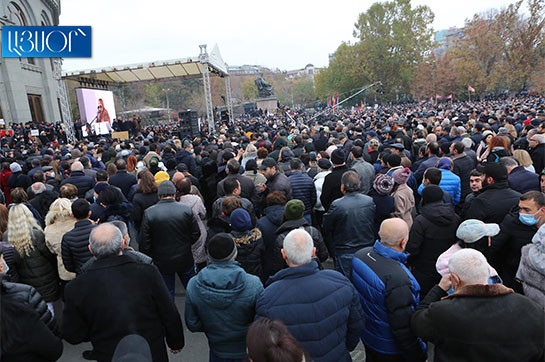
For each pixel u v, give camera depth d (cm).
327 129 1000
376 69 7000
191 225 357
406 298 217
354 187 345
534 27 4888
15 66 2341
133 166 631
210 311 210
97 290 203
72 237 308
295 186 456
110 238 211
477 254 181
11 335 169
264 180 516
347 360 210
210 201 620
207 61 1636
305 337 191
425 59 6606
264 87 4353
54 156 891
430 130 984
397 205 378
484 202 323
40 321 180
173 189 353
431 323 190
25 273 331
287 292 197
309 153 646
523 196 258
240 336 214
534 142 541
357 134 922
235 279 209
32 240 329
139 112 6306
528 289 219
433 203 303
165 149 721
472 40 5303
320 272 209
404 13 6788
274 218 338
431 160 516
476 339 170
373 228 347
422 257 306
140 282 210
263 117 3644
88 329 211
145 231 341
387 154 488
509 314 169
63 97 1812
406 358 228
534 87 5031
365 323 240
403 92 7338
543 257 207
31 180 640
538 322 168
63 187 429
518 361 166
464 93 5812
